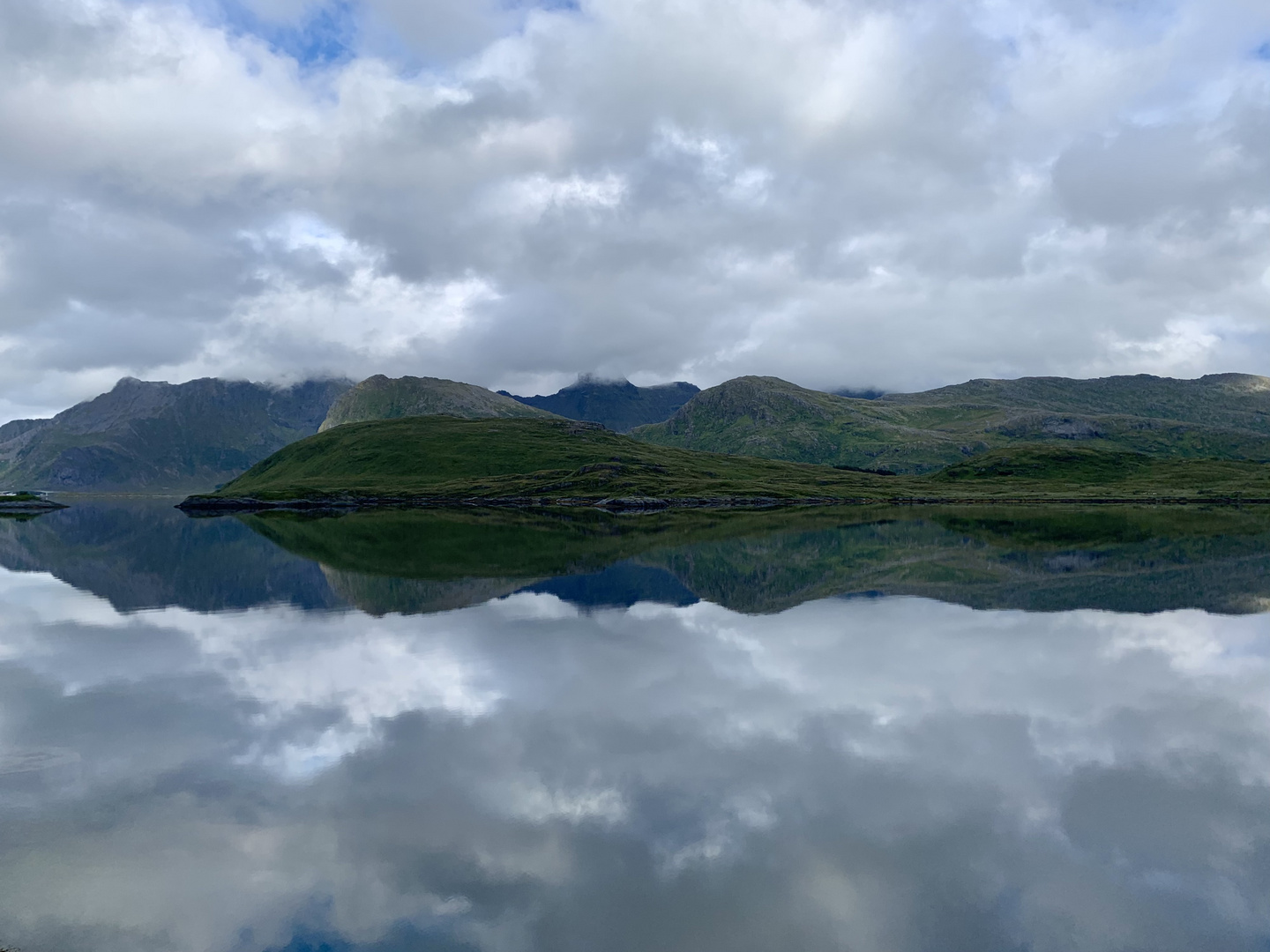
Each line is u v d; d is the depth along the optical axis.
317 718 23.08
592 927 12.47
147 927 12.69
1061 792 17.22
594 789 17.61
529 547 74.88
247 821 16.31
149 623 38.28
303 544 82.75
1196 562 58.53
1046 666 27.95
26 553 78.25
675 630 34.44
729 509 169.25
